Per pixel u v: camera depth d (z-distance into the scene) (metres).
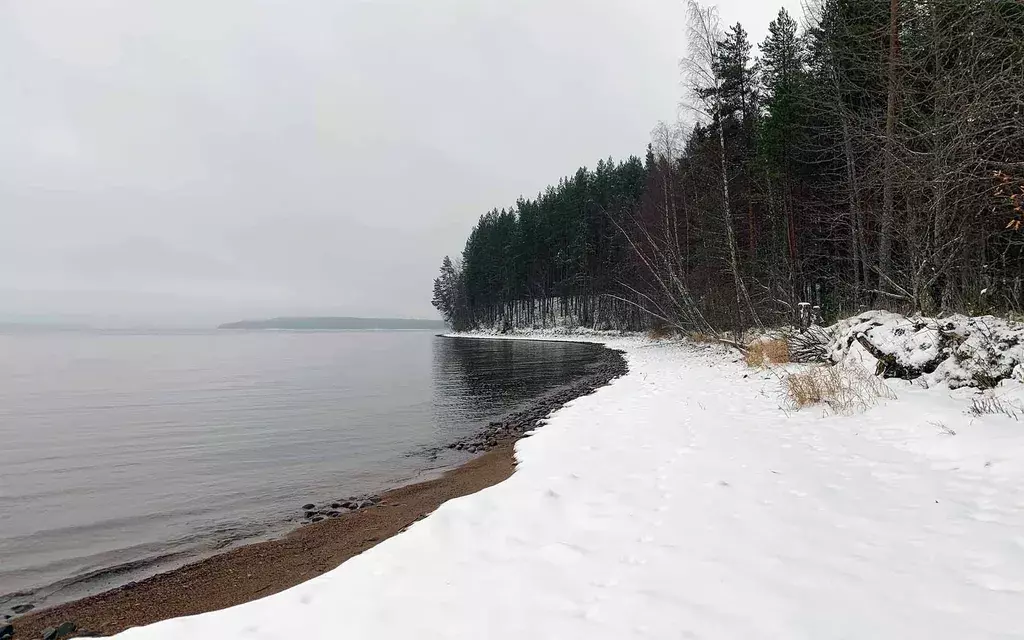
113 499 7.89
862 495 4.47
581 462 6.39
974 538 3.48
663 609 2.95
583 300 57.91
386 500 7.20
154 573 5.32
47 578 5.29
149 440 12.12
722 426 7.61
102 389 22.70
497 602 3.19
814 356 11.88
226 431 13.02
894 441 5.93
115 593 4.89
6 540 6.32
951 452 5.20
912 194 10.21
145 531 6.58
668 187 25.77
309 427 13.28
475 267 77.31
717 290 23.14
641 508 4.64
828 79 15.70
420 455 10.04
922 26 9.51
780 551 3.57
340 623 3.08
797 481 4.96
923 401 6.89
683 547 3.77
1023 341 6.95
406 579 3.62
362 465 9.49
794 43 22.41
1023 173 7.32
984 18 7.64
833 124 16.16
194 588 4.90
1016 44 7.22
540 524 4.46
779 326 17.52
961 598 2.83
